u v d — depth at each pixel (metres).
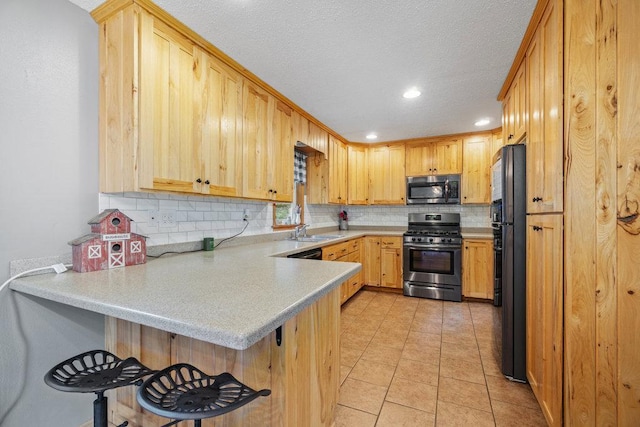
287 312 0.93
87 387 1.01
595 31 1.23
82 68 1.56
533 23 1.65
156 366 1.41
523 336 1.98
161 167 1.61
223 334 0.76
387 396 1.85
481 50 1.95
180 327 0.83
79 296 1.07
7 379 1.31
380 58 2.05
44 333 1.42
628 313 1.19
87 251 1.47
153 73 1.57
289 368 1.16
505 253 2.02
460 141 4.09
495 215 2.38
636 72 1.17
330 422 1.56
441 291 3.89
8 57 1.31
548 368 1.50
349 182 4.50
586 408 1.25
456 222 4.29
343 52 1.97
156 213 1.97
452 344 2.56
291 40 1.83
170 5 1.53
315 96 2.70
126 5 1.50
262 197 2.44
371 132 3.96
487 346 2.52
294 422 1.20
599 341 1.23
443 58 2.04
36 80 1.40
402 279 4.14
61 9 1.48
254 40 1.83
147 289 1.16
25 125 1.37
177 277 1.36
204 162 1.87
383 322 3.08
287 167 2.83
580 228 1.26
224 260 1.86
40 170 1.42
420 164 4.31
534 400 1.81
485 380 2.02
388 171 4.51
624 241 1.20
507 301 2.03
